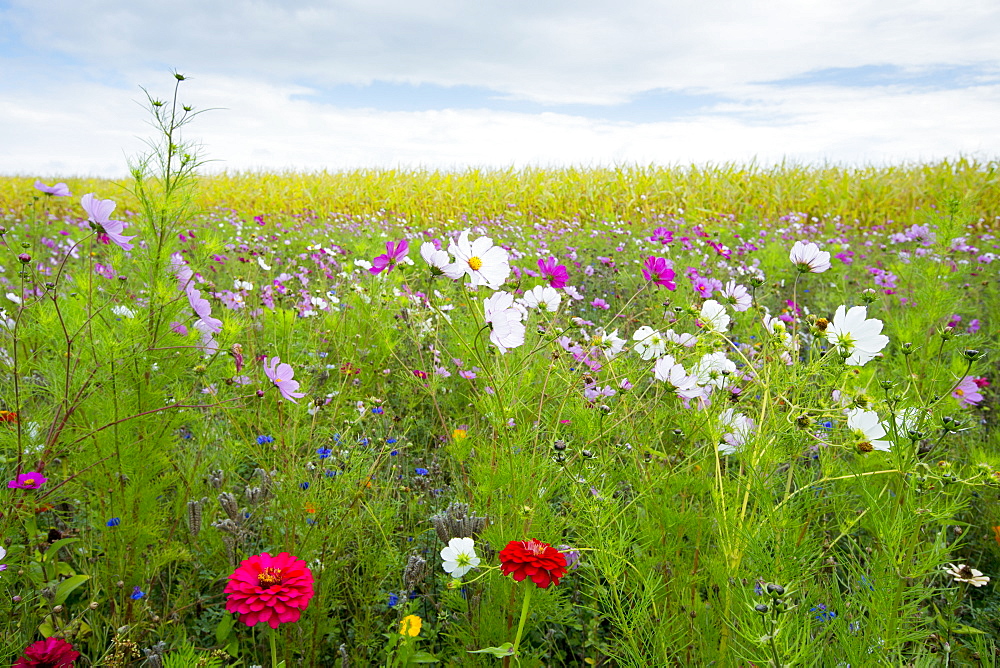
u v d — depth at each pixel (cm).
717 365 208
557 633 199
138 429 203
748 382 228
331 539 200
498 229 1087
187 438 267
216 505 216
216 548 210
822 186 1344
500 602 184
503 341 191
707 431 187
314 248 677
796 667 121
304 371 290
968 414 251
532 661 175
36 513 199
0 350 233
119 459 195
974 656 180
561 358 251
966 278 571
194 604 198
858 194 1313
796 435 162
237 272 469
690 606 172
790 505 162
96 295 229
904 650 167
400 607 179
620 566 159
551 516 197
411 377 289
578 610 206
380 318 337
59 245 492
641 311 461
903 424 148
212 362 222
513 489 193
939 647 179
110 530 196
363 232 855
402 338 364
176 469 236
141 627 182
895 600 138
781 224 1195
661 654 156
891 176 1360
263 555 142
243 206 1540
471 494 232
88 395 199
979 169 1219
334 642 199
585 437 215
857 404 165
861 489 174
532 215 1347
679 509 192
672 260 657
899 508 144
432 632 194
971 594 219
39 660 138
